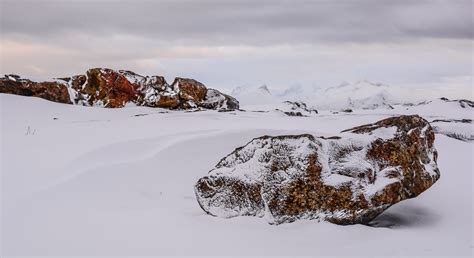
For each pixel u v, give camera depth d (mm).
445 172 11953
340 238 7445
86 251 6664
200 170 10664
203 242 7066
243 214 8359
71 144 12203
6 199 8406
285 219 8078
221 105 24703
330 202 8133
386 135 9008
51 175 9688
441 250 7020
